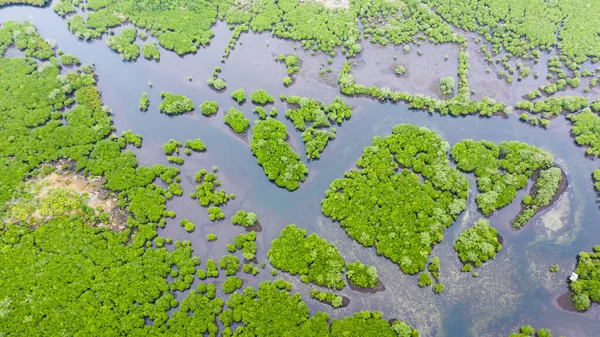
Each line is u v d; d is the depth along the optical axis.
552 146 102.38
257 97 108.81
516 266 83.31
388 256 82.88
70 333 72.00
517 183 92.06
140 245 83.25
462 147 98.56
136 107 108.88
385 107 109.62
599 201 92.75
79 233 83.50
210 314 75.38
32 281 76.81
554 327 76.88
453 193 91.88
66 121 103.75
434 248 84.56
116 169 94.38
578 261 84.12
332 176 95.62
